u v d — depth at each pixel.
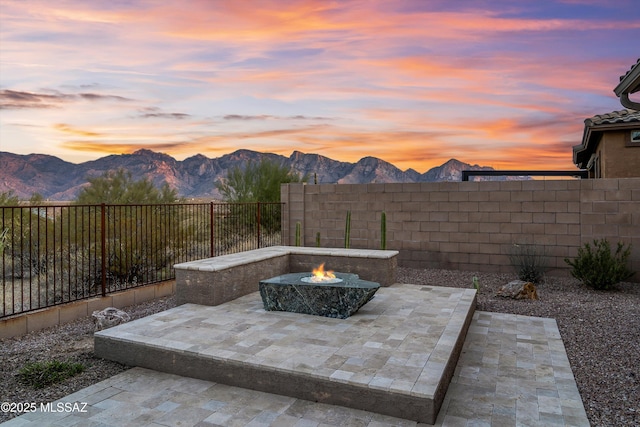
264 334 4.33
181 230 9.14
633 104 6.56
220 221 10.68
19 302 6.93
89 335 5.22
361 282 5.29
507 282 8.54
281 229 12.03
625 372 3.98
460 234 9.90
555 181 9.00
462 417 3.09
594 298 7.14
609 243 8.58
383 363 3.51
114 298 6.47
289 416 3.04
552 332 5.30
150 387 3.59
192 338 4.18
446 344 4.00
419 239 10.31
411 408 2.97
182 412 3.12
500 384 3.73
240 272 6.17
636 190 8.38
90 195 11.31
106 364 4.16
